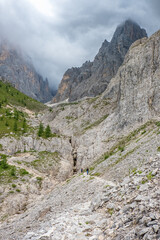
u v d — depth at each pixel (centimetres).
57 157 10481
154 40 10356
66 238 1576
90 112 14200
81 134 12125
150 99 8562
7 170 7719
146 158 3662
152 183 1706
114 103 13462
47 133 12319
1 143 10612
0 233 3109
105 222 1656
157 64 9419
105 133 10200
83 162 9606
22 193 6531
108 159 5775
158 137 4356
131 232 1231
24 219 3616
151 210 1311
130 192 1838
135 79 10144
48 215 2919
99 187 3378
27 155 10162
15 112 17225
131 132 7794
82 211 2152
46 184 7562
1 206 5753
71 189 4209
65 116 16500
